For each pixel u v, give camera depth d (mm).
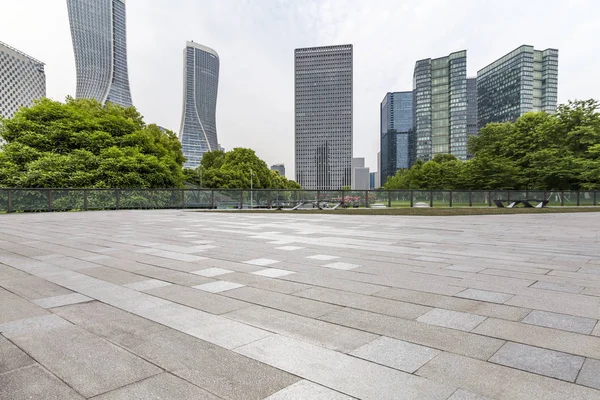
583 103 44281
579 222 15789
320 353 2750
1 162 28484
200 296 4367
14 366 2549
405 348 2830
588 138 42219
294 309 3854
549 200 33156
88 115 35719
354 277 5316
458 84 151375
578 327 3262
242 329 3275
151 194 27141
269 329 3271
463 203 32281
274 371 2453
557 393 2131
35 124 30891
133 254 7414
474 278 5227
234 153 75125
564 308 3824
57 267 6160
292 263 6398
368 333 3158
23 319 3570
